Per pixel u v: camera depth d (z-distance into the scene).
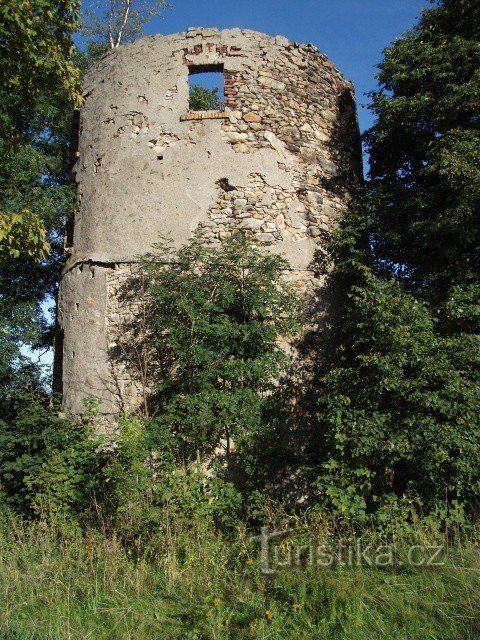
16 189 9.62
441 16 9.04
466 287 7.15
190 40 8.73
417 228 7.83
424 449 5.93
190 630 3.99
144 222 8.27
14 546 5.53
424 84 8.95
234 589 4.41
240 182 8.37
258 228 8.27
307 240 8.55
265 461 7.11
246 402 6.90
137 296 8.07
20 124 12.08
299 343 8.15
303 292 8.34
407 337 6.24
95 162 8.84
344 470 5.99
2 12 5.68
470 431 5.87
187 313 7.22
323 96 9.34
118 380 7.88
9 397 9.30
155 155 8.45
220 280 7.53
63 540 5.79
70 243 9.38
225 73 8.66
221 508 5.93
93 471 6.79
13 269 11.77
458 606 3.87
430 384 6.27
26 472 7.14
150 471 6.12
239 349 7.17
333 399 6.48
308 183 8.80
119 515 5.77
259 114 8.64
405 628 3.73
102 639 3.92
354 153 9.66
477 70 7.88
